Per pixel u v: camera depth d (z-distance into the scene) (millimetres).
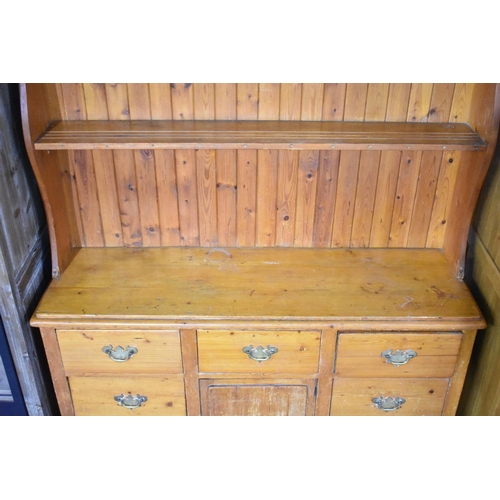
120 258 2547
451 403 2424
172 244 2629
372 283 2404
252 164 2418
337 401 2432
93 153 2398
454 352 2295
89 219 2555
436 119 2326
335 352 2295
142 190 2488
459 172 2379
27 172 2320
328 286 2385
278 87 2277
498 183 2229
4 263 2092
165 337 2260
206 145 2076
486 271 2336
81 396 2426
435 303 2293
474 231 2488
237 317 2223
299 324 2213
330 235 2594
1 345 2268
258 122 2324
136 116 2334
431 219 2549
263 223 2566
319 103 2309
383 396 2416
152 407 2455
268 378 2371
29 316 2312
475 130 2215
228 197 2502
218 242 2623
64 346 2287
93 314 2223
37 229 2439
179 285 2381
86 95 2289
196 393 2410
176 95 2297
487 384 2334
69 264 2502
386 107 2309
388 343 2273
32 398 2432
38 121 2125
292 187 2471
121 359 2301
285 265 2510
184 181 2465
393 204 2512
